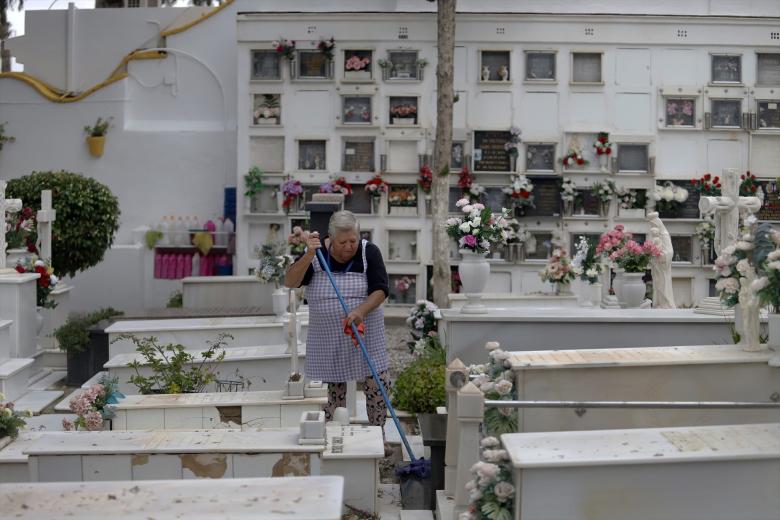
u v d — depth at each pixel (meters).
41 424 7.04
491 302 10.35
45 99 14.84
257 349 7.54
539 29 13.45
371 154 13.59
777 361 4.23
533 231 13.53
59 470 4.39
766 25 13.40
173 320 8.73
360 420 6.86
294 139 13.56
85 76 15.73
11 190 11.25
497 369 4.49
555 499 3.28
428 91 13.48
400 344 11.31
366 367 5.45
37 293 9.28
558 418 4.14
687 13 14.15
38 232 9.88
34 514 2.77
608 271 10.97
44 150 14.88
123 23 15.66
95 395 5.50
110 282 14.30
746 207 6.54
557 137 13.48
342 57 13.55
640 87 13.50
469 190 13.38
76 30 15.70
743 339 4.77
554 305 10.34
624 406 3.74
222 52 15.05
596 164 13.54
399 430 5.52
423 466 5.38
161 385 6.75
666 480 3.28
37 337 9.39
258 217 13.63
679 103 13.55
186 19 15.62
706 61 13.48
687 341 6.11
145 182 14.95
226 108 15.03
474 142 13.47
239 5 15.04
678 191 13.41
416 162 13.55
